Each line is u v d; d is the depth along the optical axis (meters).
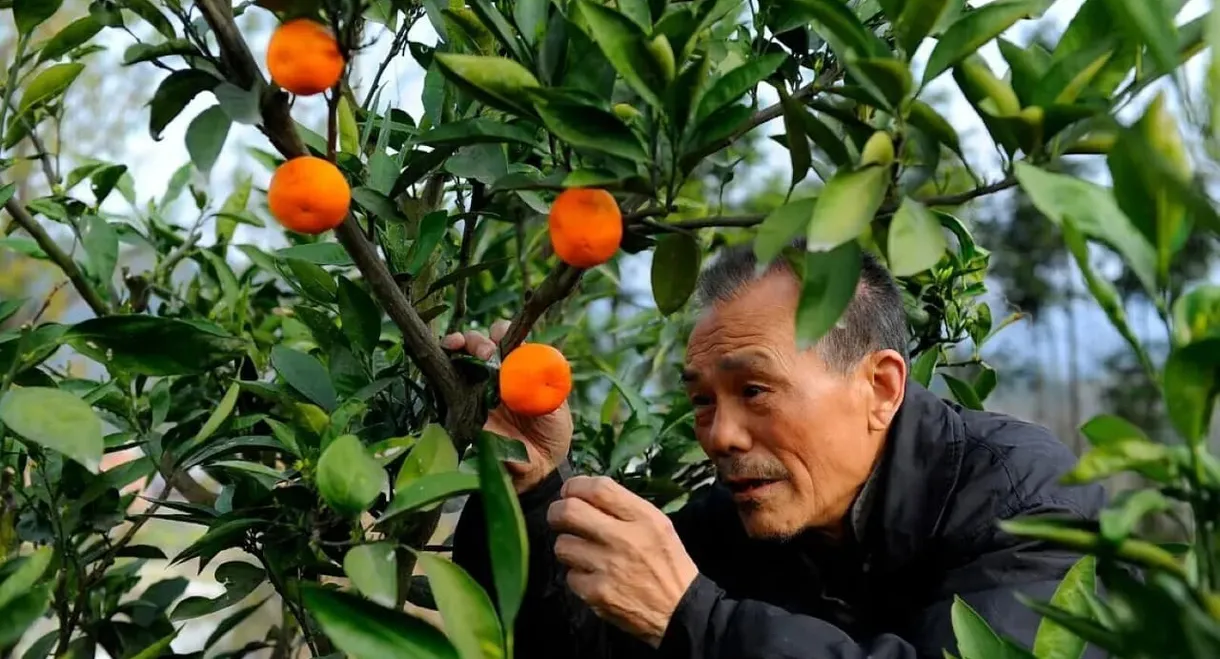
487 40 1.30
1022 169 0.79
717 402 1.57
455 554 1.63
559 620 1.64
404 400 1.45
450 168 1.26
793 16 1.25
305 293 1.58
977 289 2.06
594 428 2.16
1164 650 0.72
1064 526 0.80
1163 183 0.71
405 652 0.89
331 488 0.96
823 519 1.64
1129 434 0.78
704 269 1.64
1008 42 0.94
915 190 0.97
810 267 0.90
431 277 1.50
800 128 0.98
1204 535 0.74
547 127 0.98
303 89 0.96
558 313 2.24
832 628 1.37
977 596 1.48
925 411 1.66
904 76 0.89
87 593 1.63
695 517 1.95
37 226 1.72
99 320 1.12
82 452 0.96
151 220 2.09
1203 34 0.90
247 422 1.41
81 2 4.14
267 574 1.36
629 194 1.08
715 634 1.35
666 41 0.97
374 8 1.30
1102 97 0.93
